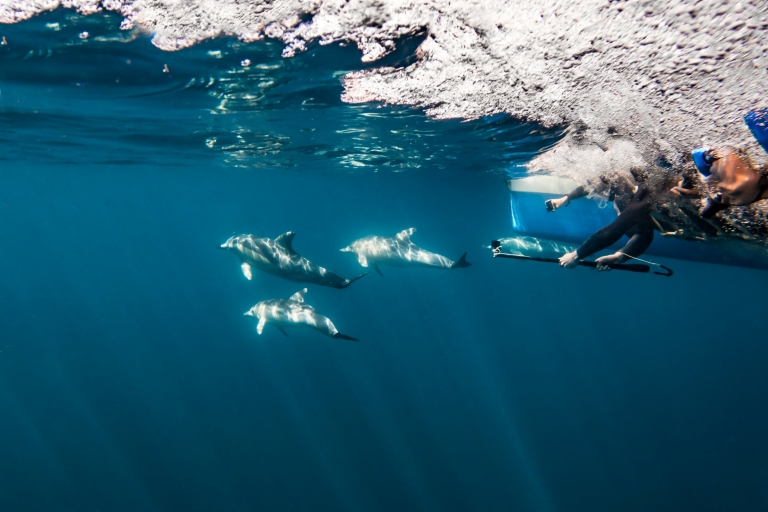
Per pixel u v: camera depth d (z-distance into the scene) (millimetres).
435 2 3590
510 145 9648
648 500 15961
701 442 18562
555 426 20047
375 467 17562
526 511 15664
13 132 11188
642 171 5199
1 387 24047
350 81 6188
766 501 15305
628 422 20203
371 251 11391
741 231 4684
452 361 27281
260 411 21328
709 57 3395
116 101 7805
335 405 21516
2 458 18500
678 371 26016
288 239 9453
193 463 18125
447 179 20578
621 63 3939
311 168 19688
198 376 25219
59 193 40750
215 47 5082
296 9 4082
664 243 9086
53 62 5770
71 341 32656
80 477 17469
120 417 21172
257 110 8328
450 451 18297
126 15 4410
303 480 17109
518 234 12336
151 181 30203
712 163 2111
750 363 26719
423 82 5863
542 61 4340
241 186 34125
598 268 5086
